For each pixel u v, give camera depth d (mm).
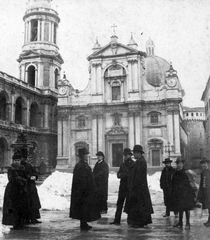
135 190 11406
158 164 54188
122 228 11367
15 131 52719
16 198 11445
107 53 58312
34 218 12523
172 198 11664
